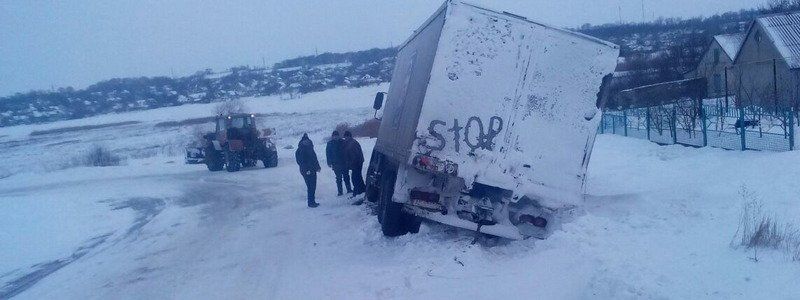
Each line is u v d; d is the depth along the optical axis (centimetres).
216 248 926
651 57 4906
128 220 1301
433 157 714
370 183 1151
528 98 727
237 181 1955
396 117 935
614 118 2389
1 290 786
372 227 914
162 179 2194
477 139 720
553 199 726
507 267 666
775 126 1553
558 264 650
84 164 3203
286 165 2498
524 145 725
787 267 564
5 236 1186
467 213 755
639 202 970
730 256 625
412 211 771
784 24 3222
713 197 948
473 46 723
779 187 928
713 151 1432
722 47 3884
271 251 861
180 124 6203
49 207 1563
